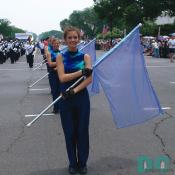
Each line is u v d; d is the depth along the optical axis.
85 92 5.43
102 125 8.38
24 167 5.84
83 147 5.50
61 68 5.34
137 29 6.09
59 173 5.58
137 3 66.75
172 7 63.75
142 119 6.11
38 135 7.61
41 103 11.34
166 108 10.23
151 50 42.25
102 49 67.19
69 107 5.41
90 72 5.29
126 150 6.58
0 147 6.86
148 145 6.86
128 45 6.04
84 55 5.40
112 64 5.96
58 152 6.52
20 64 29.36
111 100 5.95
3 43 32.72
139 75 6.09
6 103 11.45
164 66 25.77
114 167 5.77
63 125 5.50
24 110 10.27
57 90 9.47
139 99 6.09
